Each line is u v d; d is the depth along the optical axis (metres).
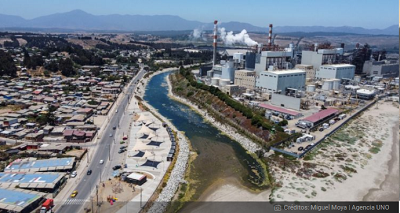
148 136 124.94
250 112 149.50
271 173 99.81
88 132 125.00
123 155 107.25
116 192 82.19
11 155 101.56
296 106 173.12
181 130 143.00
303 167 103.94
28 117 145.12
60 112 155.75
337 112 172.38
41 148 106.88
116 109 174.12
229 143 128.62
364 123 160.88
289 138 125.94
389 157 114.56
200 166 104.94
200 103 191.12
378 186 91.88
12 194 74.31
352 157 113.56
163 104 196.25
